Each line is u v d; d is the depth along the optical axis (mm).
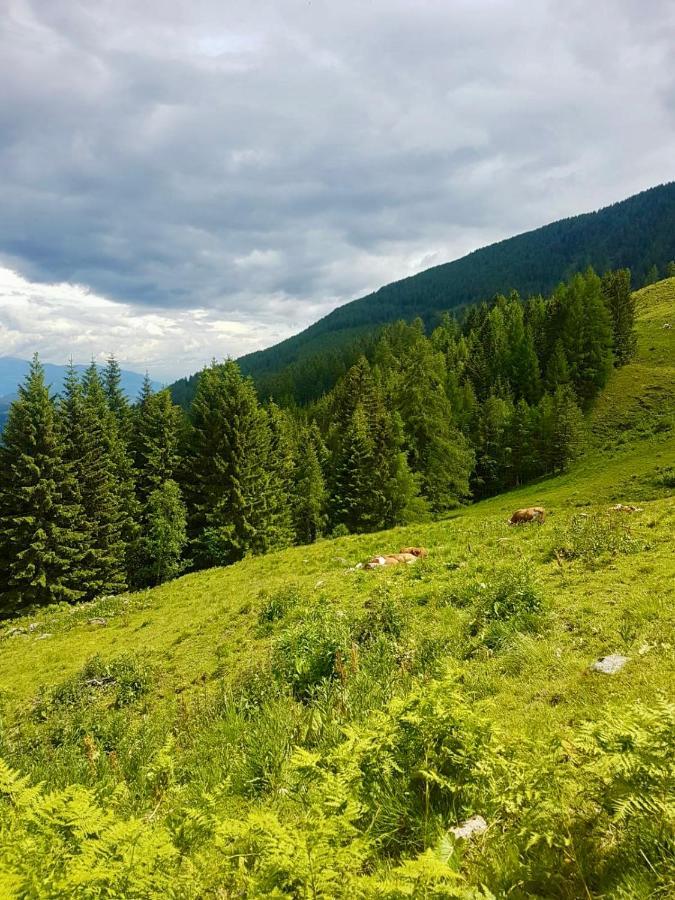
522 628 8797
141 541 46969
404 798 4051
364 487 57375
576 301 96875
